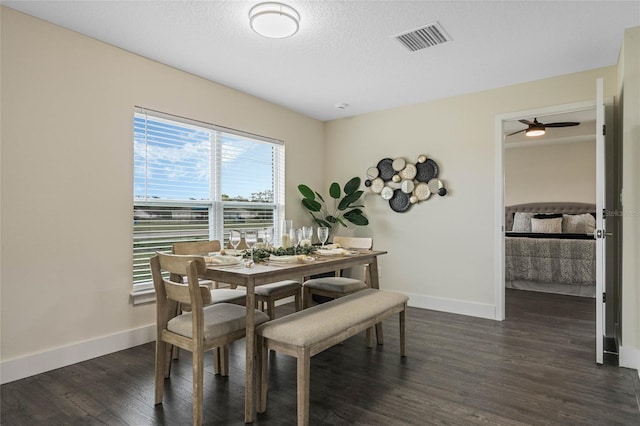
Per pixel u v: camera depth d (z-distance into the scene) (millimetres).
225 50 2941
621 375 2447
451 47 2881
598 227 2660
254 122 4086
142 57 3057
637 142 2555
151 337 3105
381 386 2293
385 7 2324
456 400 2117
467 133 4004
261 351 1985
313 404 2076
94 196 2756
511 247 5469
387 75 3471
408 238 4418
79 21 2508
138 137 3078
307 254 2711
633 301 2564
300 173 4750
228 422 1894
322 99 4199
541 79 3570
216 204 3715
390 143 4559
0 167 2307
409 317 3873
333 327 2016
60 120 2574
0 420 1896
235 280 2029
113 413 1963
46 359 2486
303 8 2332
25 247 2410
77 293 2660
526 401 2105
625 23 2514
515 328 3498
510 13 2393
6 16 2330
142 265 3111
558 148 7109
